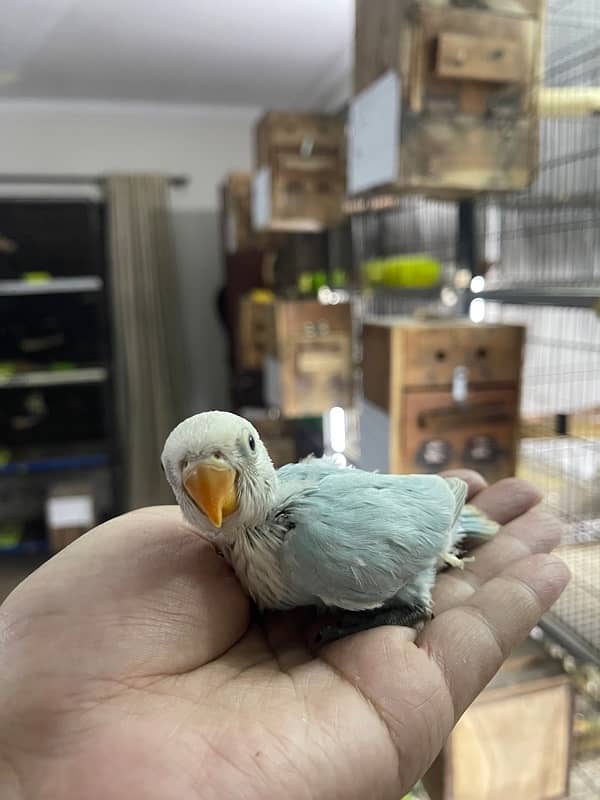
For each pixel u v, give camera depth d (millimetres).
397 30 681
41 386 1772
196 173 2209
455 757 614
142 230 2014
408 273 985
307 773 318
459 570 514
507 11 673
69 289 1751
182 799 299
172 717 337
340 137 1199
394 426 765
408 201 1229
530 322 1134
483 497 593
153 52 1672
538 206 899
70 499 1684
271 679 380
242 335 1581
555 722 641
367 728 341
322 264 1519
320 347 1190
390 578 402
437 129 695
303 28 1537
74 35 1554
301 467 469
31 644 342
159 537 426
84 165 2141
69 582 371
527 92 705
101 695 335
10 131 2078
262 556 402
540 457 874
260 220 1310
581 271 885
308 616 457
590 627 667
